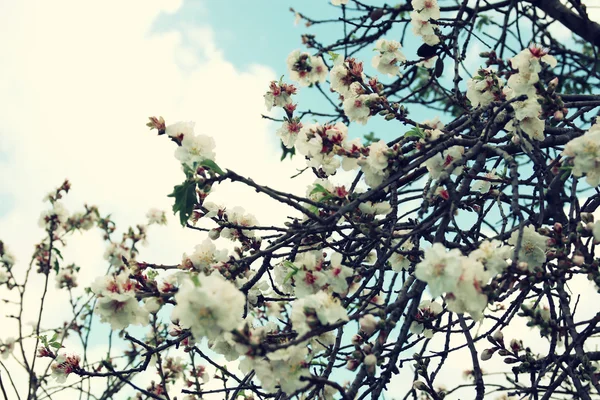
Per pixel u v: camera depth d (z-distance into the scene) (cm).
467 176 100
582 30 124
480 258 91
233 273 102
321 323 90
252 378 106
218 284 89
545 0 125
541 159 103
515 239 97
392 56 122
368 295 102
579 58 145
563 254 94
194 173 98
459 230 102
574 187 98
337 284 98
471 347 98
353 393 90
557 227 96
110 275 100
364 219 101
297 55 120
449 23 120
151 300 101
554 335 96
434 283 89
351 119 110
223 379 119
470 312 91
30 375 132
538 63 101
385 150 100
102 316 99
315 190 101
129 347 148
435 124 114
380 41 122
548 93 100
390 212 102
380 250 106
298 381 91
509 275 91
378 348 91
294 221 103
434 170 103
